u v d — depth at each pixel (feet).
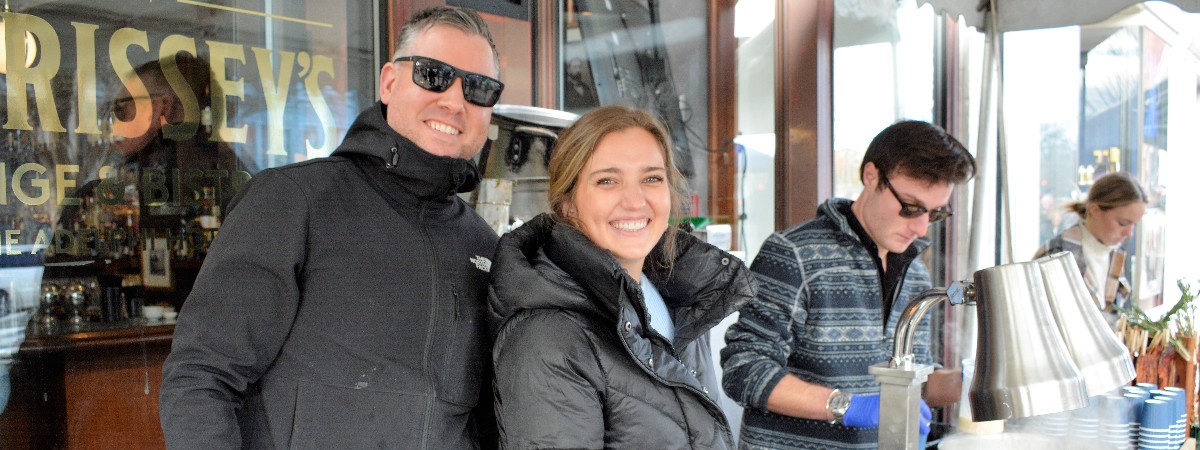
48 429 5.88
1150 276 14.99
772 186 12.07
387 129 4.59
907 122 6.10
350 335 4.33
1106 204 10.29
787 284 5.98
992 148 12.61
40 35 5.83
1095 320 3.71
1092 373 3.53
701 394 3.95
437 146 4.67
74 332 5.98
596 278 3.89
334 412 4.26
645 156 4.13
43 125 5.85
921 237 6.44
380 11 7.64
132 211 6.26
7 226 5.70
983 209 11.01
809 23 11.60
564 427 3.62
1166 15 14.88
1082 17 9.59
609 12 10.67
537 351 3.69
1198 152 15.99
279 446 4.24
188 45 6.53
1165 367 8.77
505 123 8.07
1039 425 6.64
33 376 5.80
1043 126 13.66
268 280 4.16
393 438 4.32
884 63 12.69
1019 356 3.52
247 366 4.10
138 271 6.29
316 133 7.30
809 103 11.64
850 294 6.02
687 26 11.66
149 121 6.34
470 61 4.75
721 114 12.11
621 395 3.79
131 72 6.25
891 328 6.26
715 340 9.80
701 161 11.91
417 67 4.63
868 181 6.14
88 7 6.04
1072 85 13.96
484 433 4.81
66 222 5.96
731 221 12.22
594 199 4.12
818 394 5.32
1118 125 14.69
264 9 6.93
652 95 11.28
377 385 4.33
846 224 6.07
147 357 6.32
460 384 4.53
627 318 3.76
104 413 6.13
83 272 6.03
